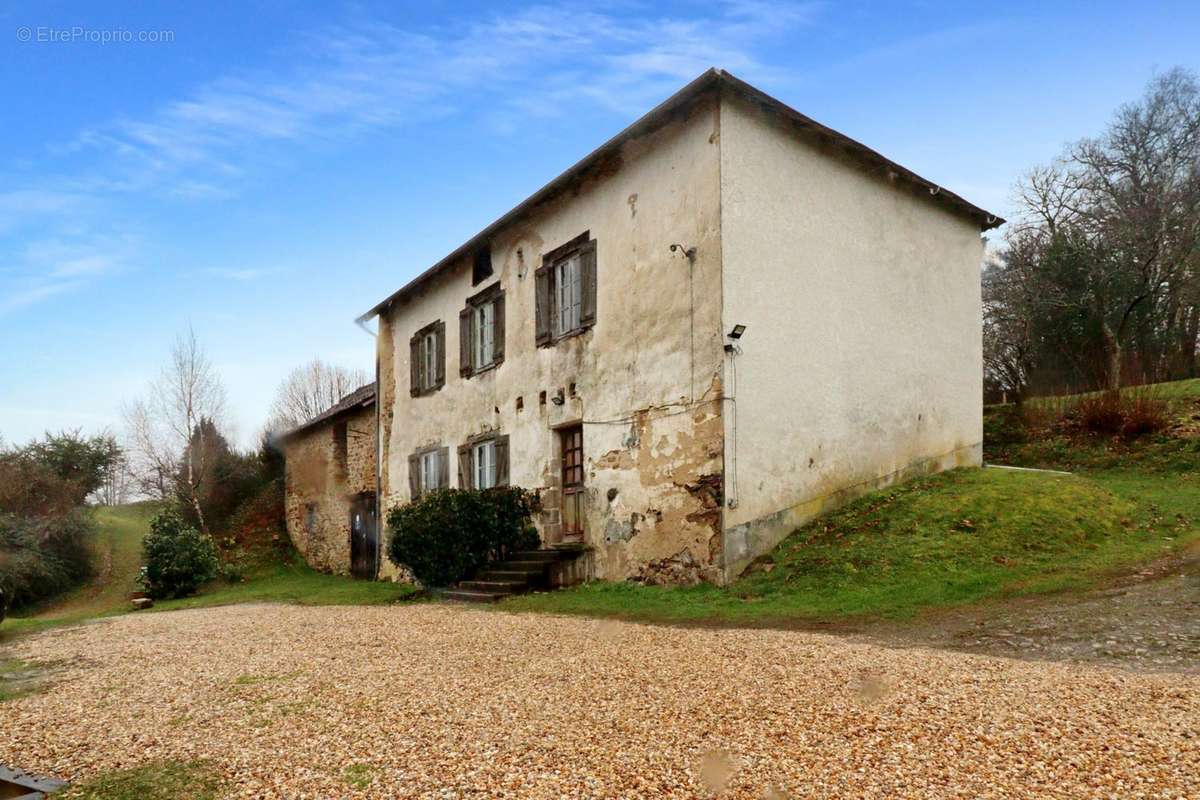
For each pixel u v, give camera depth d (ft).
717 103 32.04
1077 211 80.53
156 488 84.02
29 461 72.18
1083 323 73.67
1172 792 9.98
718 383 31.32
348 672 19.67
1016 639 19.53
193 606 45.32
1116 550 28.58
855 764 11.27
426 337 55.11
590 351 38.58
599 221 38.47
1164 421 47.03
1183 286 70.33
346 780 11.78
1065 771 10.73
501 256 46.39
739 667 17.54
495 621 28.09
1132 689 14.32
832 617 24.25
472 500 39.52
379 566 58.13
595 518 37.42
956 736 12.15
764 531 31.96
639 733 13.07
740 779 10.96
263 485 83.15
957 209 43.32
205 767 12.75
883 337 38.19
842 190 36.96
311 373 140.56
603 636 23.21
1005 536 29.81
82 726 15.65
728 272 31.60
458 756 12.47
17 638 31.81
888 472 37.58
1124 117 80.53
